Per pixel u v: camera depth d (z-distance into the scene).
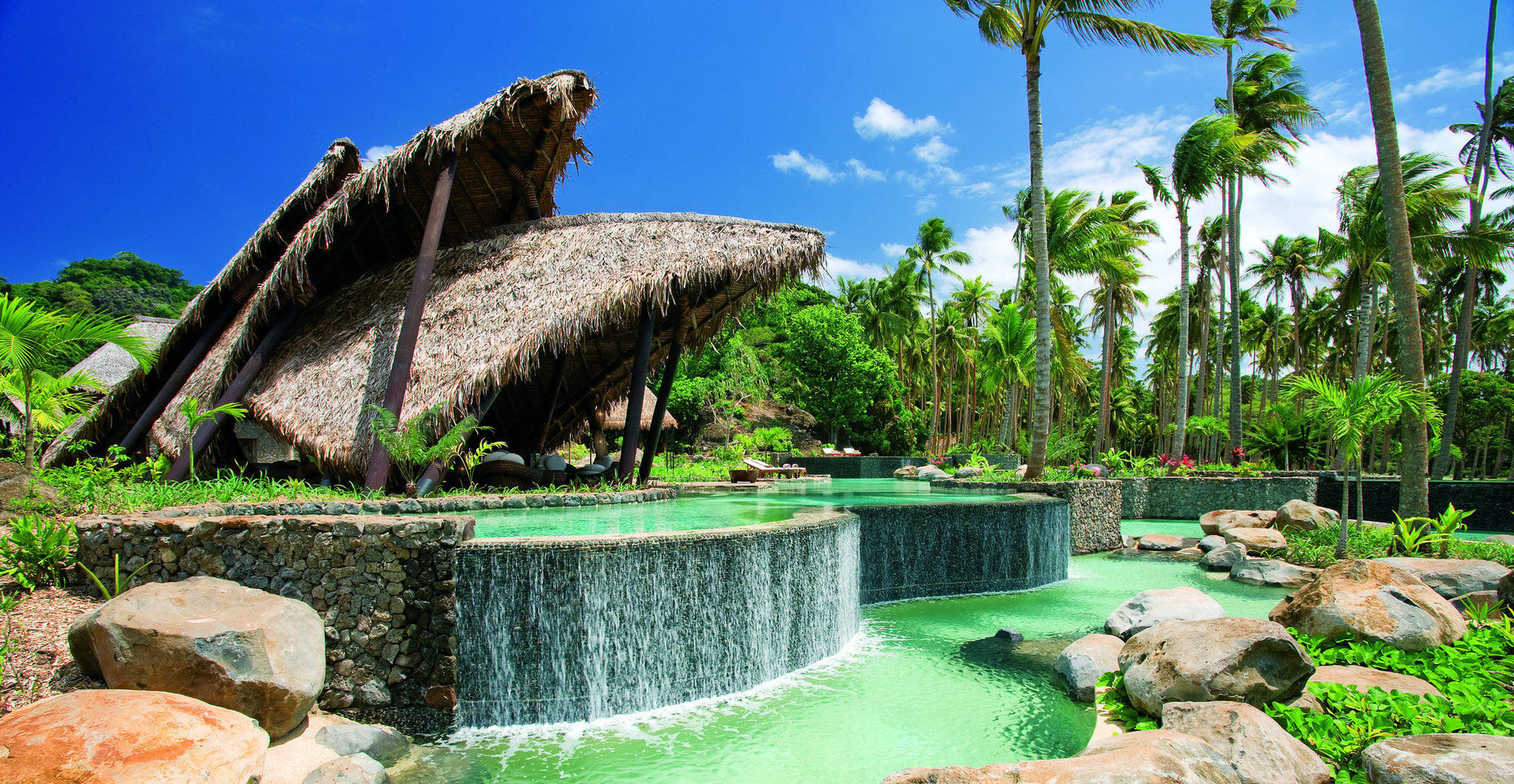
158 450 12.93
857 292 57.62
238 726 4.52
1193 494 20.98
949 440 53.88
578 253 11.93
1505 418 34.47
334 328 12.40
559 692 6.26
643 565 6.64
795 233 12.10
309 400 11.30
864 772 5.37
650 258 11.48
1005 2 17.83
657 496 13.33
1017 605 10.77
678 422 41.25
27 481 7.99
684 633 6.86
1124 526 19.27
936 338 47.62
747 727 6.21
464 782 5.16
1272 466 26.27
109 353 20.77
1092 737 5.56
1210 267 34.06
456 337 11.20
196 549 6.18
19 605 5.98
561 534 7.99
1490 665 5.85
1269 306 47.66
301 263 11.48
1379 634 6.62
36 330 8.40
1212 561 13.33
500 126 12.76
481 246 12.87
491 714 6.10
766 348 54.28
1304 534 13.88
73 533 6.87
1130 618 8.57
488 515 9.98
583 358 16.95
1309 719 4.84
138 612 5.04
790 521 8.58
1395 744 4.06
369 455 10.20
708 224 12.31
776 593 7.61
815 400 47.16
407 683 5.94
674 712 6.56
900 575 11.10
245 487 9.29
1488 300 38.28
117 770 3.78
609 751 5.70
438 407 10.27
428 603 6.00
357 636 5.96
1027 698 6.87
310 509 8.28
